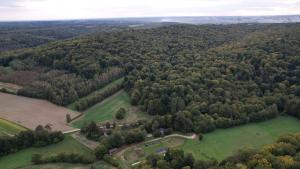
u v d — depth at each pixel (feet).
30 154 418.31
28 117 512.63
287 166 302.04
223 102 526.16
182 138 458.50
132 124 492.13
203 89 546.26
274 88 563.07
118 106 569.23
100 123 502.38
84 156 396.98
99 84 630.74
